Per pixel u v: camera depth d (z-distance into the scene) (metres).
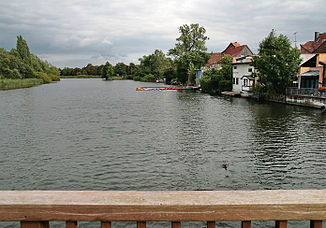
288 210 1.73
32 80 87.94
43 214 1.73
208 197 1.81
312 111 26.12
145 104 34.25
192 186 9.49
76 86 80.88
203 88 57.34
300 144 14.59
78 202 1.74
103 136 16.70
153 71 119.75
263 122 20.88
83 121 21.98
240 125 19.81
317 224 1.75
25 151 13.69
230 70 51.53
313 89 30.06
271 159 12.22
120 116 24.56
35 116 24.61
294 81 36.78
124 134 17.22
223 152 13.26
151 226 7.23
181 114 25.52
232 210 1.72
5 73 79.00
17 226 7.23
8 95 47.66
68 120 22.50
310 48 48.22
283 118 22.48
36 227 1.76
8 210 1.72
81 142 15.31
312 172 10.73
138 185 9.58
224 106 31.31
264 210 1.73
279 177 10.26
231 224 7.20
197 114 25.42
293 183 9.75
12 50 90.31
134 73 145.62
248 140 15.48
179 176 10.34
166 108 30.12
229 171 10.82
